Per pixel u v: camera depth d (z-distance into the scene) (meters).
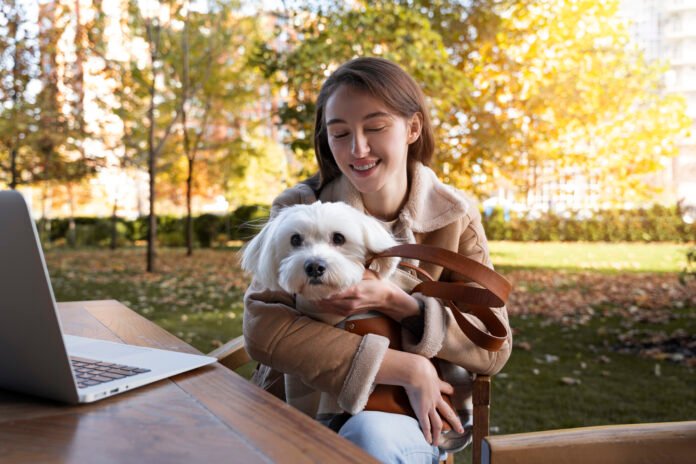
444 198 1.76
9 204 0.96
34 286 0.97
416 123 1.78
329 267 1.38
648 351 4.81
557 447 0.95
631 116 11.06
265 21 13.40
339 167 1.76
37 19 11.88
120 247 20.66
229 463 0.79
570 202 19.88
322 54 7.18
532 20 9.18
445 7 8.90
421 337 1.56
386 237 1.57
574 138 11.10
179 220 20.84
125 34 12.44
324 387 1.44
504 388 3.90
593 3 9.20
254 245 1.65
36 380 1.06
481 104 9.15
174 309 6.89
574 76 9.49
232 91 14.36
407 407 1.47
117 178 19.73
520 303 7.33
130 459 0.81
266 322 1.51
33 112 12.35
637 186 12.81
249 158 17.36
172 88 14.03
